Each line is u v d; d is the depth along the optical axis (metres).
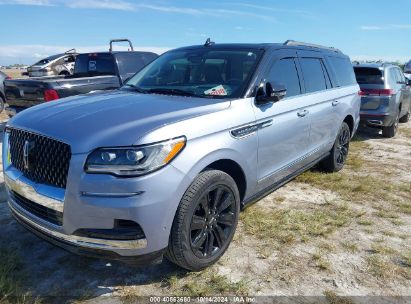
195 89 3.74
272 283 3.03
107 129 2.64
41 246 3.49
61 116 2.92
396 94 8.95
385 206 4.69
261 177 3.73
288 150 4.18
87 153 2.51
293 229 3.92
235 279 3.05
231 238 3.37
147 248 2.62
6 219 4.00
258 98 3.58
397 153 7.60
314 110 4.70
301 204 4.64
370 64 9.09
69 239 2.65
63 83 7.00
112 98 3.48
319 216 4.24
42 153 2.73
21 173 2.97
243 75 3.71
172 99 3.41
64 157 2.60
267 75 3.84
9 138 3.17
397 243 3.73
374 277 3.15
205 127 2.94
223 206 3.21
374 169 6.34
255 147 3.51
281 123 3.92
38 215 2.86
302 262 3.34
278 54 4.14
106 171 2.48
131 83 4.33
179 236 2.79
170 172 2.63
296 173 4.61
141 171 2.50
